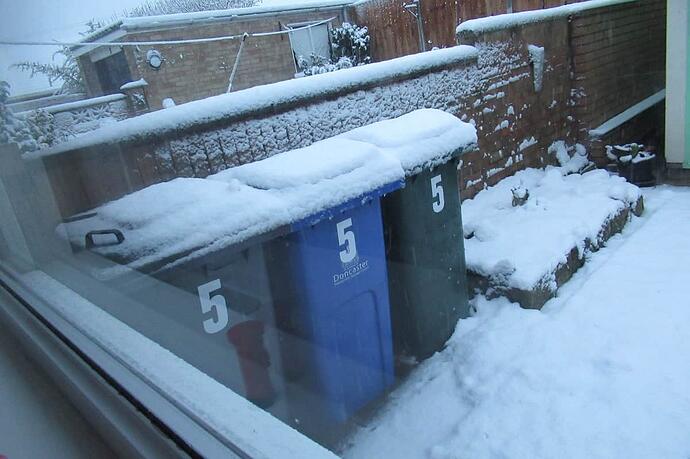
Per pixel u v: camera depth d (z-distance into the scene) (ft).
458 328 8.17
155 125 8.27
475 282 9.00
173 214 5.86
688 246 8.64
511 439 5.00
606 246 9.71
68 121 7.40
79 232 6.11
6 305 5.70
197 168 8.80
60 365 4.17
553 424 4.99
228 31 11.09
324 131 10.65
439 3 15.26
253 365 5.66
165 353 3.65
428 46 15.74
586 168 15.47
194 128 8.75
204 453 2.65
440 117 8.45
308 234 6.10
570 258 8.96
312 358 6.19
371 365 6.88
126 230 5.80
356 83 11.19
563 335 6.75
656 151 12.78
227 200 5.92
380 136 7.74
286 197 5.95
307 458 2.58
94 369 3.83
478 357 6.84
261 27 12.30
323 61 15.40
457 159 8.29
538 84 15.75
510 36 14.90
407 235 7.58
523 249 9.09
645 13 14.29
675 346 5.81
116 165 7.65
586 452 4.56
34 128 6.93
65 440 3.67
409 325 7.60
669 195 11.55
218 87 10.39
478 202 13.04
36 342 4.66
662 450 4.36
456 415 5.70
